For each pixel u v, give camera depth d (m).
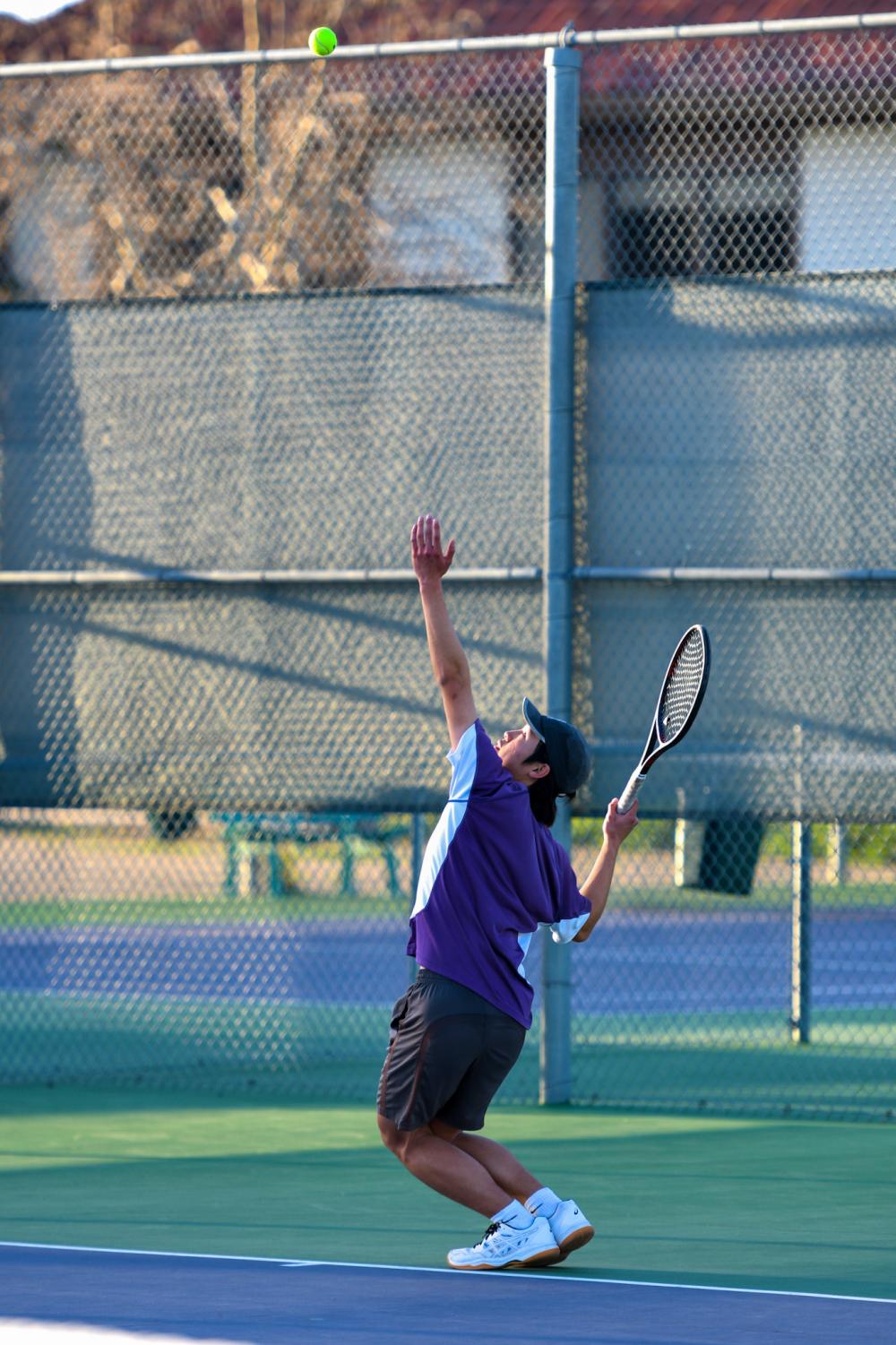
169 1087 30.83
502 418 29.16
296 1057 32.84
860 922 55.38
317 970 44.34
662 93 37.47
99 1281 17.98
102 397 30.78
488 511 29.19
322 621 29.89
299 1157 25.22
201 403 30.41
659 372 28.62
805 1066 32.16
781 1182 23.42
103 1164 24.78
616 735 28.70
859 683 27.73
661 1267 18.70
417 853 34.19
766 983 44.19
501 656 29.16
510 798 18.47
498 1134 26.81
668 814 28.47
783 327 28.11
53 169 49.78
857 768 27.73
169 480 30.50
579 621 28.86
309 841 58.31
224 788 30.23
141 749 30.64
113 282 52.69
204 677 30.38
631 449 28.73
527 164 49.19
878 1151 25.48
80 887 55.59
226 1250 19.53
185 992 40.50
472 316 29.30
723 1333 15.82
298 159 53.84
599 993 42.62
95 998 39.16
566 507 28.66
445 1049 18.22
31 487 31.09
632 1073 31.58
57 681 31.02
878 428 27.69
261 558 30.11
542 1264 18.58
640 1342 15.49
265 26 64.69
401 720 29.52
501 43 28.62
